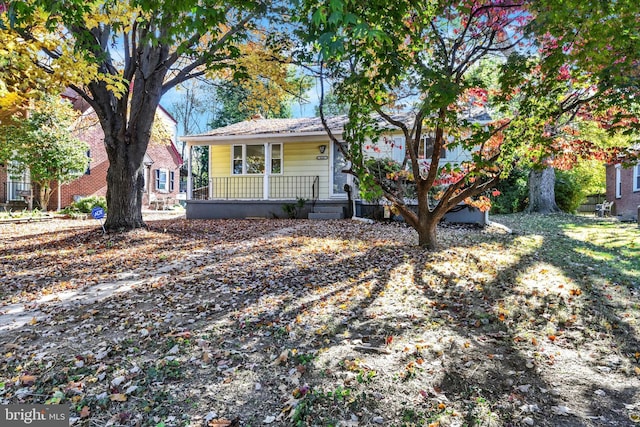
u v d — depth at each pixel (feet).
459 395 8.54
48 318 14.02
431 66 16.72
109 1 13.41
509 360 10.12
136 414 8.15
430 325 12.46
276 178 51.55
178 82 33.27
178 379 9.48
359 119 21.38
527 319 12.87
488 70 24.36
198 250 25.80
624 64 14.11
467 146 19.70
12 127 48.49
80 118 59.57
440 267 19.85
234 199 50.55
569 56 15.08
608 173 64.49
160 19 13.37
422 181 23.88
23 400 8.79
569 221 43.06
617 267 20.03
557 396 8.49
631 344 11.04
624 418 7.70
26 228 37.37
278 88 37.91
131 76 29.86
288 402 8.41
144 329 12.68
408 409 8.02
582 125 27.58
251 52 29.01
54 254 24.95
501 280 17.49
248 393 8.84
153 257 23.91
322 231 33.78
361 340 11.45
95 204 53.06
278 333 12.09
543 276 18.16
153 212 67.41
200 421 7.86
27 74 19.06
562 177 59.62
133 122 31.83
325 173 49.88
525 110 18.78
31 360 10.68
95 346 11.54
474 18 17.48
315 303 14.85
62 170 52.44
